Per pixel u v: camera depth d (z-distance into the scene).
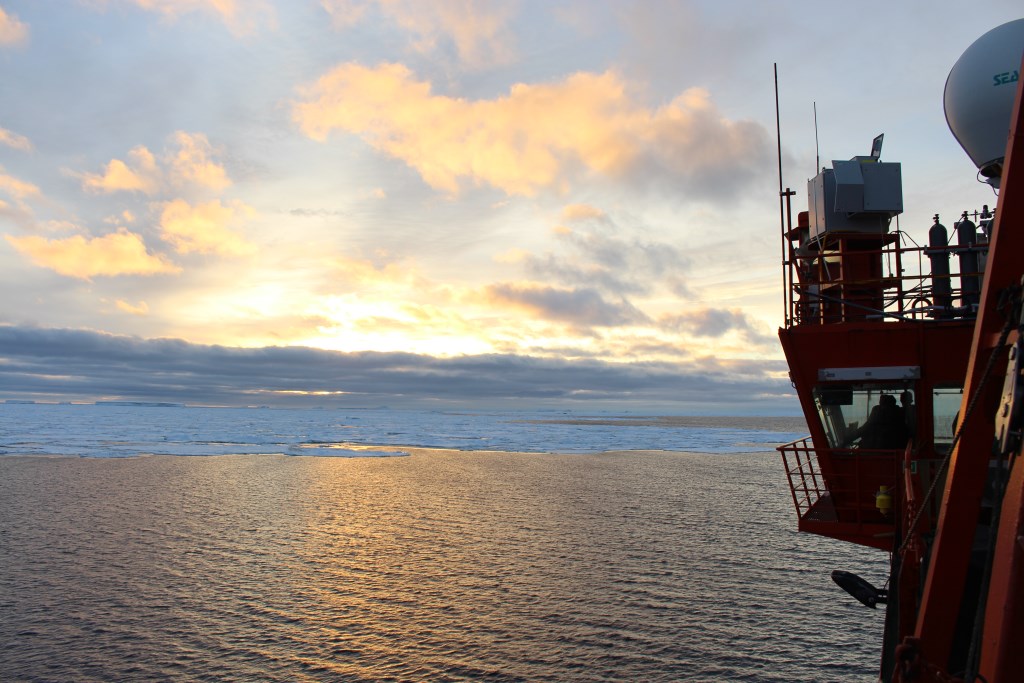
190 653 20.69
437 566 31.45
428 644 21.59
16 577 28.77
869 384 11.88
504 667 19.81
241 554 33.69
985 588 4.62
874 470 11.87
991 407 5.09
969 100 10.60
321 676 19.19
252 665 19.89
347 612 24.61
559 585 28.11
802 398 12.18
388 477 69.69
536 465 84.50
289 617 24.08
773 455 101.12
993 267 4.79
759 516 45.25
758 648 21.08
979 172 10.95
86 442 117.12
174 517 44.22
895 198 12.69
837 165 12.95
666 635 22.25
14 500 50.69
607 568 30.94
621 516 45.44
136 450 101.25
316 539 37.62
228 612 24.55
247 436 143.12
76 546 34.94
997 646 4.14
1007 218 4.68
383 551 34.59
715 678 18.98
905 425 11.69
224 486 60.72
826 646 21.25
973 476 5.31
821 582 28.39
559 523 42.72
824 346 11.99
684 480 67.69
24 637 21.77
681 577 29.30
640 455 101.75
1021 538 4.01
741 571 30.20
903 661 4.81
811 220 13.95
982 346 5.05
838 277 13.56
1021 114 4.56
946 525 5.46
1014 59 10.20
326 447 113.88
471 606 25.38
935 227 12.56
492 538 38.03
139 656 20.38
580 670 19.56
